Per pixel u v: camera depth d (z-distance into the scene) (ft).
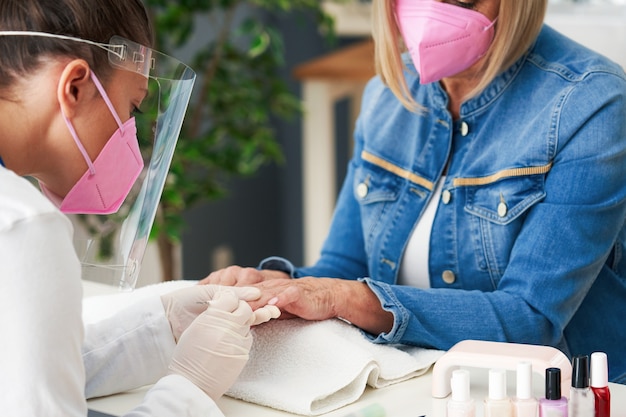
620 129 5.11
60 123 3.56
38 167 3.67
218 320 4.06
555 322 5.00
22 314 3.05
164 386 3.77
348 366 4.26
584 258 5.01
